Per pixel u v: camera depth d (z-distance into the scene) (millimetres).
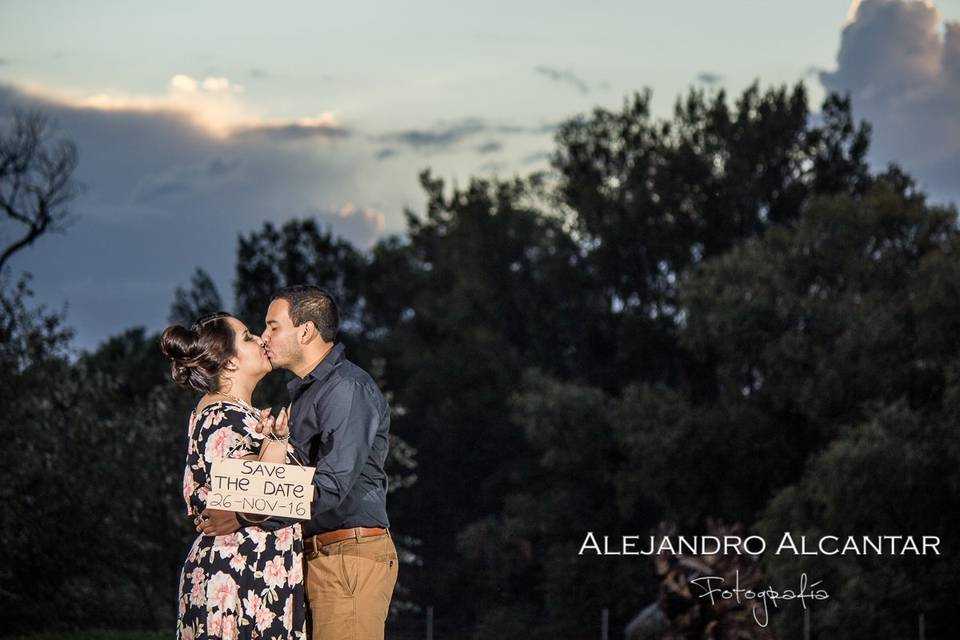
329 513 5145
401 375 54562
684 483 33625
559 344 49438
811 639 25750
